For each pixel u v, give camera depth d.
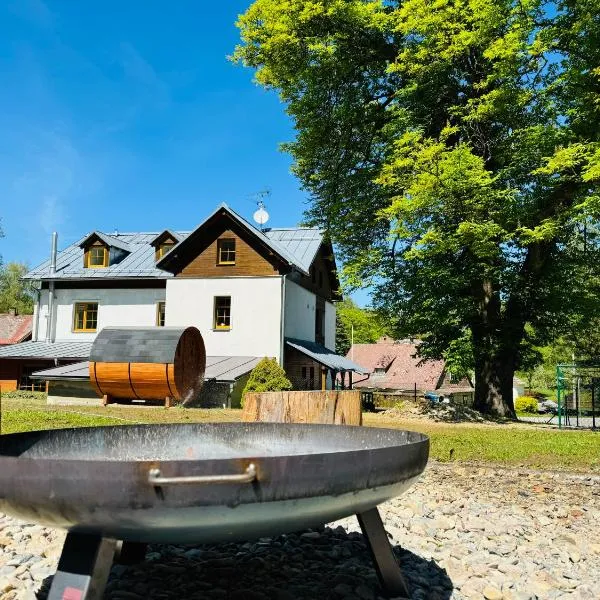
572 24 16.23
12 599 3.03
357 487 2.36
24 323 38.78
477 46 16.88
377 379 42.34
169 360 17.20
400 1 19.19
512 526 4.87
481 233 15.43
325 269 29.95
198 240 23.44
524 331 18.91
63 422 10.91
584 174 14.48
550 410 41.62
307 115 19.78
